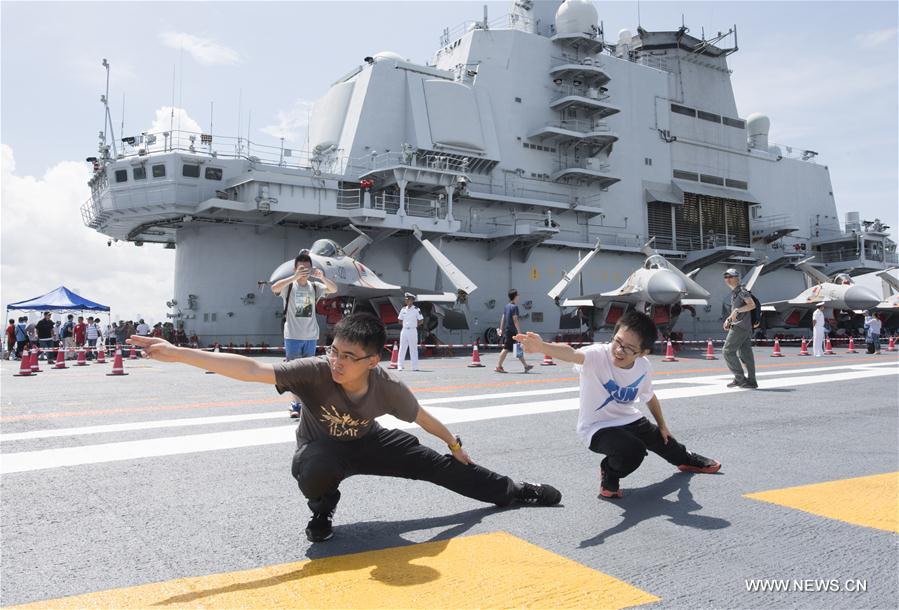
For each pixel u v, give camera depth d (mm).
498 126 34969
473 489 3531
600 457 5172
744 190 47219
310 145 34750
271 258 30328
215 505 3787
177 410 8086
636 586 2549
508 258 35719
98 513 3623
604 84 39031
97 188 30562
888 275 40531
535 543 3105
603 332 36656
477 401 8719
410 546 3057
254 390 11172
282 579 2627
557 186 37031
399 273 32750
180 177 27625
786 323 39875
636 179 40812
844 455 5230
